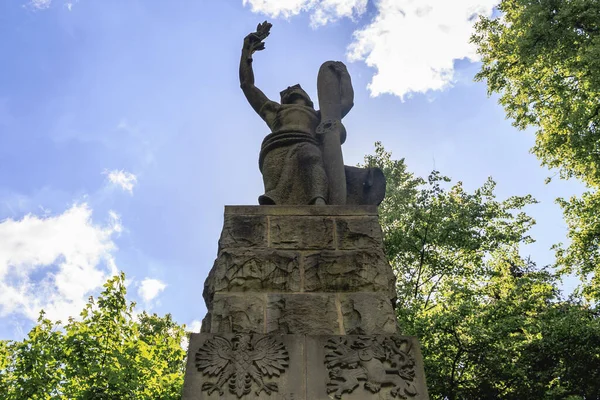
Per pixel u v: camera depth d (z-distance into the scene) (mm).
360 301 4516
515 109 17344
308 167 5891
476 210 18188
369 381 3971
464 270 17797
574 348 14398
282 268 4695
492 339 13961
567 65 14961
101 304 12883
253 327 4332
